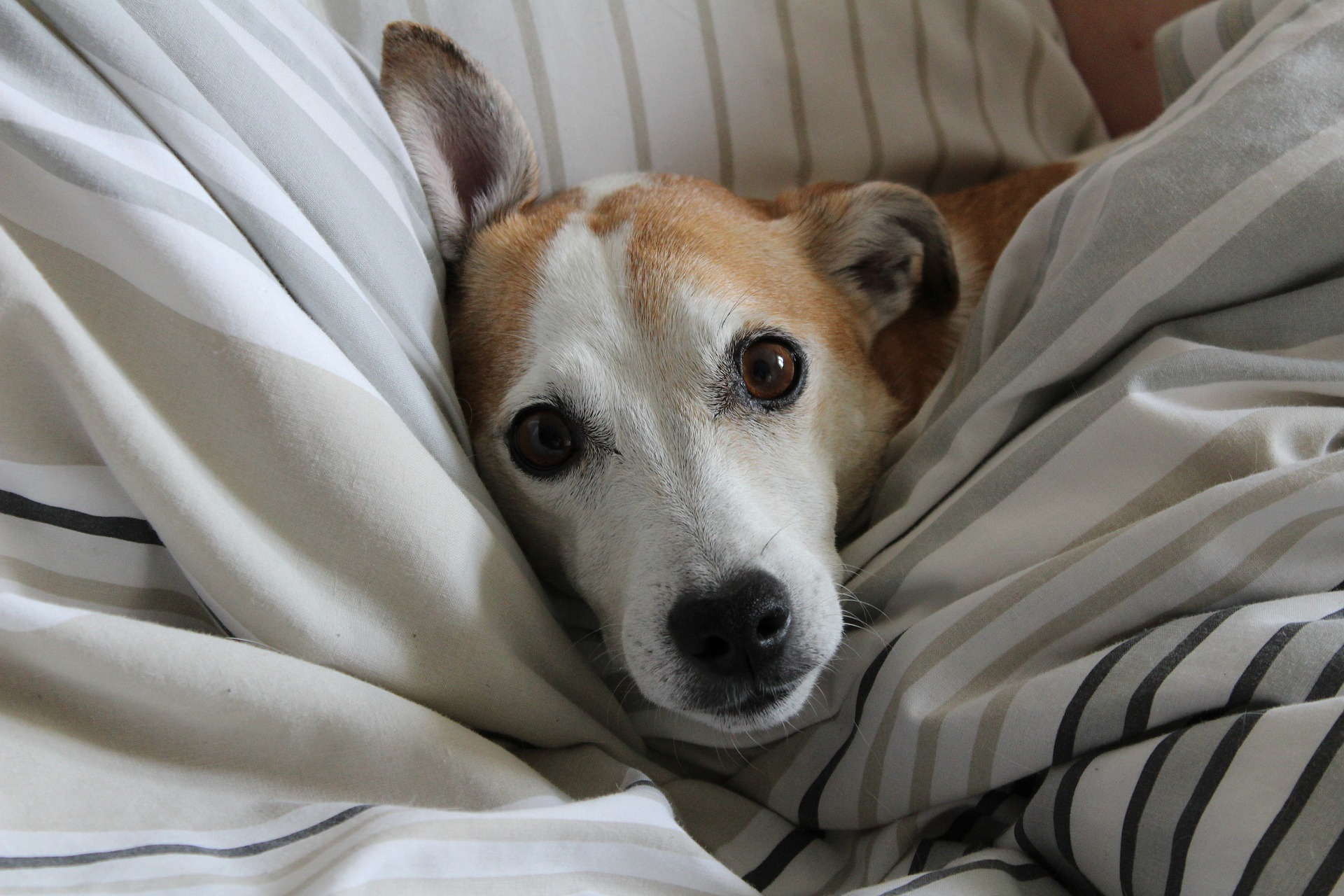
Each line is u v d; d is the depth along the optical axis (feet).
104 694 2.46
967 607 3.00
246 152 2.87
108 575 2.77
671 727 3.56
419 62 3.90
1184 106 3.85
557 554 3.91
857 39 5.62
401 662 2.82
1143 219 3.32
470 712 2.97
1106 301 3.34
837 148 5.65
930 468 3.70
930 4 5.84
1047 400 3.57
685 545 3.28
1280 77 3.40
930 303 5.01
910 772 2.92
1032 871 2.74
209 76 2.87
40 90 2.55
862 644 3.34
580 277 3.75
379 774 2.62
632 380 3.55
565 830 2.35
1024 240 3.94
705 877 2.50
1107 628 2.82
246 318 2.61
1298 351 3.18
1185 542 2.73
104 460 2.65
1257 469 2.87
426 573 2.80
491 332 3.86
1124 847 2.46
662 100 5.15
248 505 2.72
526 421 3.67
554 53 4.78
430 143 4.03
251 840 2.32
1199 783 2.34
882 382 4.65
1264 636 2.48
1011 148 6.08
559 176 4.96
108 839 2.22
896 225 4.62
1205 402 3.13
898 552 3.47
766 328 3.73
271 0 3.33
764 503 3.48
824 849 3.29
